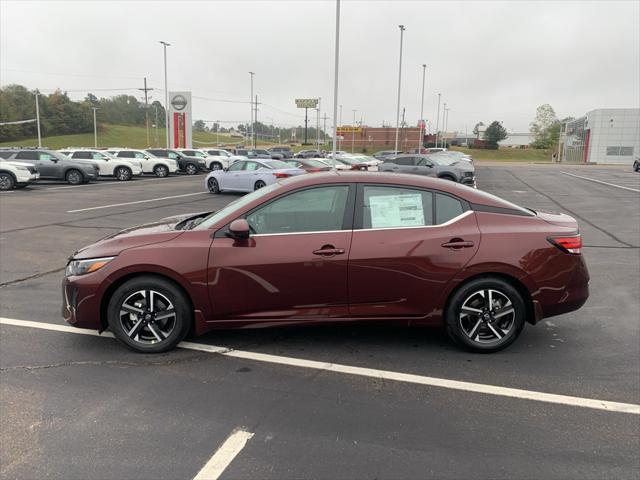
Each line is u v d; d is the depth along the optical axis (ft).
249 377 12.60
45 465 9.03
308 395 11.71
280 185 14.10
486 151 352.90
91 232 34.19
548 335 15.64
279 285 13.33
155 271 13.37
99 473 8.81
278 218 13.62
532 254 13.47
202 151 136.98
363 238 13.35
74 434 10.02
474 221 13.65
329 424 10.46
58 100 403.54
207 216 15.69
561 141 271.49
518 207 14.32
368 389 12.03
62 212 44.86
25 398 11.46
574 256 13.80
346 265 13.24
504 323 13.97
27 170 68.80
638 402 11.49
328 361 13.58
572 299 13.85
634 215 46.83
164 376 12.62
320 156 168.66
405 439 9.93
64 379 12.43
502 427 10.39
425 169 76.23
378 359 13.73
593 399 11.61
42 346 14.46
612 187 82.28
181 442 9.76
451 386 12.21
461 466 9.06
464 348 14.10
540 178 107.55
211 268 13.28
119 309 13.66
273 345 14.58
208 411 10.94
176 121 173.68
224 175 64.95
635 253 28.89
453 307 13.67
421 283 13.42
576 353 14.24
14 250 28.17
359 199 13.64
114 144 383.65
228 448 9.57
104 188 73.56
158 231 14.15
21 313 17.31
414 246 13.33
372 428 10.32
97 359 13.60
